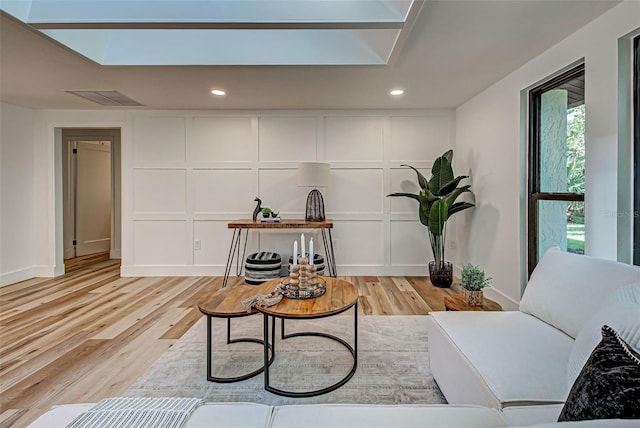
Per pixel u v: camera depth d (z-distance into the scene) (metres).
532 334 1.47
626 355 0.74
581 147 2.24
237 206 4.22
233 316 1.76
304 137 4.18
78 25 2.02
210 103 3.83
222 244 4.24
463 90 3.35
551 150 2.53
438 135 4.16
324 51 2.67
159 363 2.04
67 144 5.51
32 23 1.99
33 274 4.16
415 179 4.20
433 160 4.17
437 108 4.10
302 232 4.23
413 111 4.15
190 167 4.20
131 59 2.67
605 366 0.74
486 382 1.15
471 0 1.76
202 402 0.94
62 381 1.85
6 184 3.85
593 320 1.08
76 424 0.80
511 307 2.90
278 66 2.70
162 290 3.61
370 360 2.06
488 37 2.19
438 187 3.65
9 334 2.46
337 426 0.84
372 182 4.22
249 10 1.98
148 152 4.18
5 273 3.83
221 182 4.21
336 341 2.33
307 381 1.83
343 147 4.19
